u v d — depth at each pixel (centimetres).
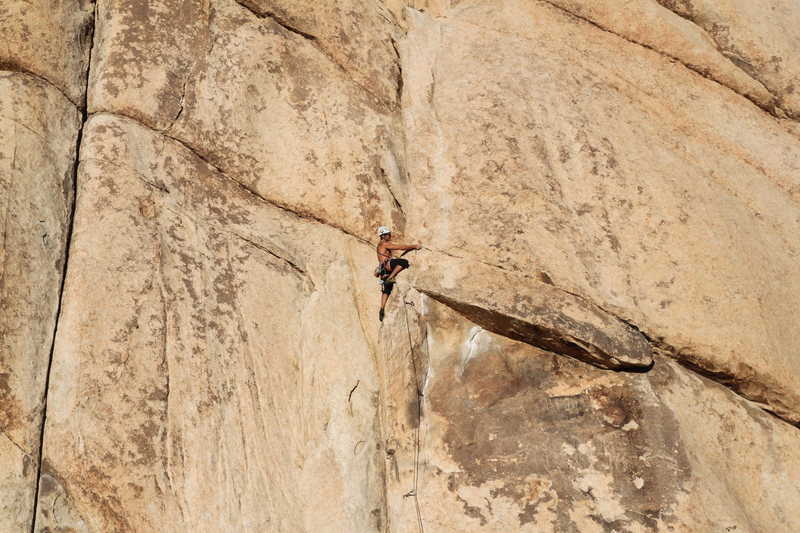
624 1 3180
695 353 2386
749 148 2903
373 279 2555
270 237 2505
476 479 2238
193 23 2720
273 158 2650
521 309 2316
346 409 2306
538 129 2716
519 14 3147
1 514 1872
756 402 2442
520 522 2175
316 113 2753
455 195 2588
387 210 2667
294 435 2238
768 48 3130
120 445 2036
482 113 2747
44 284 2145
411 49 3038
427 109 2841
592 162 2664
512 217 2503
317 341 2386
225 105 2642
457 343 2431
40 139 2325
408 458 2291
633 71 3011
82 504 1980
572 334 2283
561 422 2295
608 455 2238
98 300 2155
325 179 2662
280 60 2791
